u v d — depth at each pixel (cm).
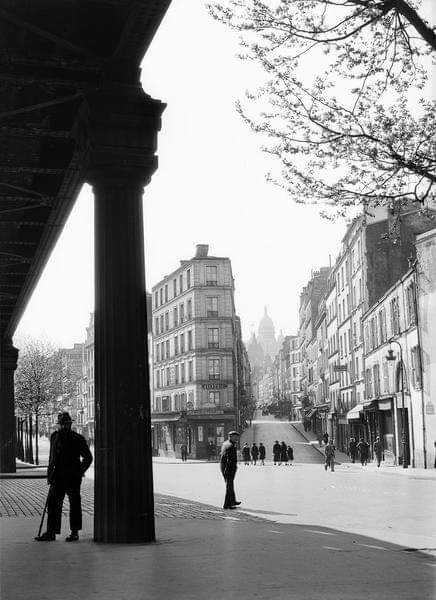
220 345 6619
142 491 916
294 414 13362
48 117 1198
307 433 8712
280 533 1059
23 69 942
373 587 634
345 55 898
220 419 6456
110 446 913
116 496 909
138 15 876
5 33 951
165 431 7319
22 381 5266
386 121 926
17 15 933
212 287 6675
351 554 835
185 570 721
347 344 5797
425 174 939
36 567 744
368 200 970
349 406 5684
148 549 861
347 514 1463
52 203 1516
